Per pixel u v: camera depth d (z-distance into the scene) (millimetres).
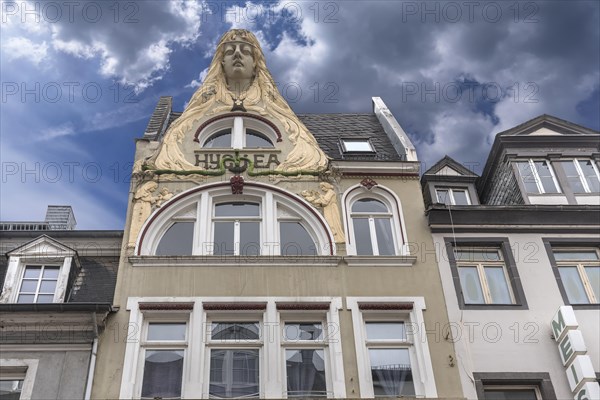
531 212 18328
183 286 16391
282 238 17875
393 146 21594
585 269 17859
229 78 21719
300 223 18172
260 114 20688
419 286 16844
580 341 15266
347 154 21000
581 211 18438
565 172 19641
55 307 15445
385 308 16328
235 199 18562
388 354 15852
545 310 16656
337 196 18625
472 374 15438
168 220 17969
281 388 15023
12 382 14930
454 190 19625
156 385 15117
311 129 23125
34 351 15164
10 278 16516
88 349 15250
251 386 15203
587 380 14766
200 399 14695
